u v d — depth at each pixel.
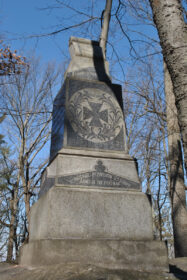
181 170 8.53
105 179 4.19
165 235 16.58
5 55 9.07
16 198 14.47
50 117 15.41
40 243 3.44
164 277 3.14
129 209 4.00
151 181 12.95
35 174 14.94
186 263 4.54
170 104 8.95
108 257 3.51
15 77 13.96
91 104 4.79
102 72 5.30
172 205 8.39
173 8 2.75
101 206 3.89
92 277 2.82
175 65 2.52
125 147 4.68
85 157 4.28
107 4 7.97
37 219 4.18
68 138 4.41
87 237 3.68
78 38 5.59
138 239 3.87
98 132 4.62
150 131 12.49
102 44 7.70
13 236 13.55
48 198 3.75
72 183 4.01
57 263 3.32
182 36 2.60
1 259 14.84
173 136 8.80
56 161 4.23
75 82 4.87
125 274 3.06
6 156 15.72
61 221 3.65
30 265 3.72
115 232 3.82
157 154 12.01
